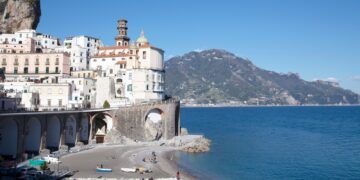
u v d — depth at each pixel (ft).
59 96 456.86
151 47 542.98
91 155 348.18
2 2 600.80
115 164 310.04
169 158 360.89
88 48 619.67
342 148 452.76
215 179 285.84
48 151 331.16
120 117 435.53
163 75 560.20
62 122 363.15
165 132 471.62
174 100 508.53
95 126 440.45
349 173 311.06
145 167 305.53
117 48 588.91
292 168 330.54
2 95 379.55
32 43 581.12
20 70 526.57
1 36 597.11
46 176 242.99
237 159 370.94
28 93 434.71
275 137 568.41
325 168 330.95
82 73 548.31
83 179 249.34
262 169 325.42
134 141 438.81
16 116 290.76
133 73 515.91
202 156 383.86
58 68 520.83
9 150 300.81
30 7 620.08
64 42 636.89
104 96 490.08
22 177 232.12
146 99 516.73
